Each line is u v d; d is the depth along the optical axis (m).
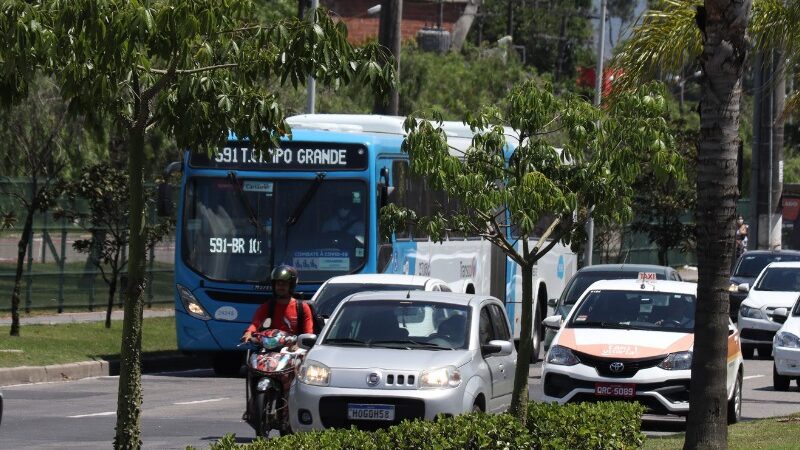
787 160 190.25
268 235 60.94
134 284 26.97
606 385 43.84
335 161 60.97
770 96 107.50
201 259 61.41
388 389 35.50
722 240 33.12
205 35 28.19
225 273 61.16
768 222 108.81
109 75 27.09
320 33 27.38
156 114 28.20
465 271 69.12
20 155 84.75
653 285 48.72
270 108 28.14
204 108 27.80
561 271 84.25
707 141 33.16
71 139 84.50
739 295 91.88
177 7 25.95
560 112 35.88
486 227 37.44
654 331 45.97
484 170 36.06
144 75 28.41
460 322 38.47
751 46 53.88
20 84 28.12
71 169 85.88
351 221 60.69
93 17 25.36
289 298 39.22
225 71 28.14
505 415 31.73
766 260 94.38
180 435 41.81
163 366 67.06
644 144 35.25
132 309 26.97
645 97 35.59
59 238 86.44
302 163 61.03
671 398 43.72
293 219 60.84
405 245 63.22
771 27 53.12
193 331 61.31
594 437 31.72
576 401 44.25
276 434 42.12
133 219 27.03
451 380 35.84
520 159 35.97
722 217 33.09
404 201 63.69
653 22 53.84
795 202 139.88
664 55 53.66
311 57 27.56
